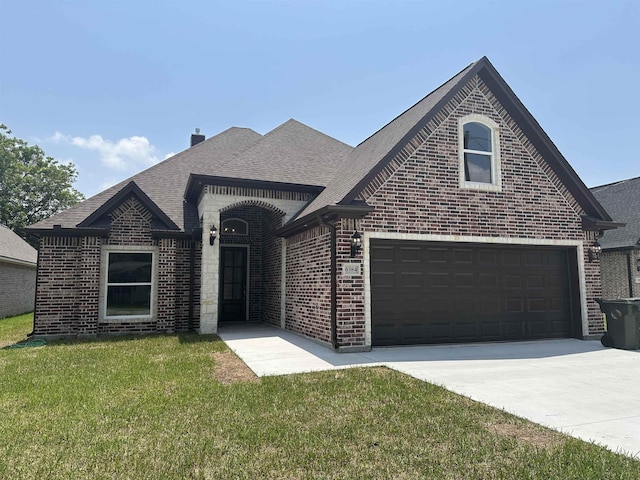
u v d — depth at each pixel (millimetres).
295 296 11820
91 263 11469
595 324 10938
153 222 12383
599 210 11242
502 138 10812
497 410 4863
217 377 6586
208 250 12039
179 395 5469
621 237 16547
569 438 4039
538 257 11023
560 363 7738
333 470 3369
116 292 11852
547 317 10891
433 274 9945
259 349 9156
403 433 4160
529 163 10953
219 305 14969
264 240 15328
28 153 39594
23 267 22125
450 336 9914
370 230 9289
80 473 3305
